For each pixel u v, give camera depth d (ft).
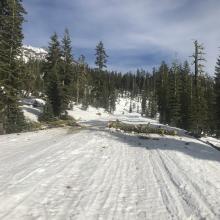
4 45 109.50
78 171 38.99
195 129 185.88
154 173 39.86
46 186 31.63
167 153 56.13
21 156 47.37
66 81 181.47
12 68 111.96
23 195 28.27
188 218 24.41
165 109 235.40
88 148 58.18
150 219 23.99
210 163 49.37
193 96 196.44
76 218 23.44
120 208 26.30
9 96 107.76
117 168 42.14
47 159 45.24
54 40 184.14
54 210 25.02
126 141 72.02
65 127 110.52
